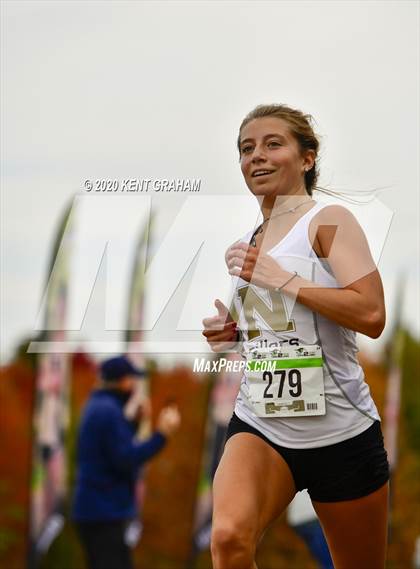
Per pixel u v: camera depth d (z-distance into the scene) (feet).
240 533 31.01
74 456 80.94
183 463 86.22
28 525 73.82
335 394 33.76
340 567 36.27
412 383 96.27
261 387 33.91
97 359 78.69
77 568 78.95
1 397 83.51
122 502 63.62
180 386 87.25
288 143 35.32
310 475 34.24
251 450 33.55
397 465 92.58
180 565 85.76
